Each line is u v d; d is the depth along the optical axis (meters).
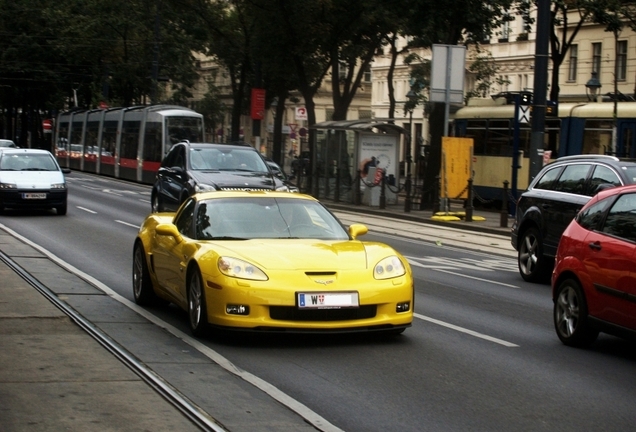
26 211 30.12
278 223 11.36
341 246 10.73
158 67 68.44
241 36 58.81
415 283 16.22
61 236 22.16
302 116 49.00
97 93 77.56
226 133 94.38
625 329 9.88
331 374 8.95
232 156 24.95
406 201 36.56
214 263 10.09
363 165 40.06
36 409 7.27
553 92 43.31
